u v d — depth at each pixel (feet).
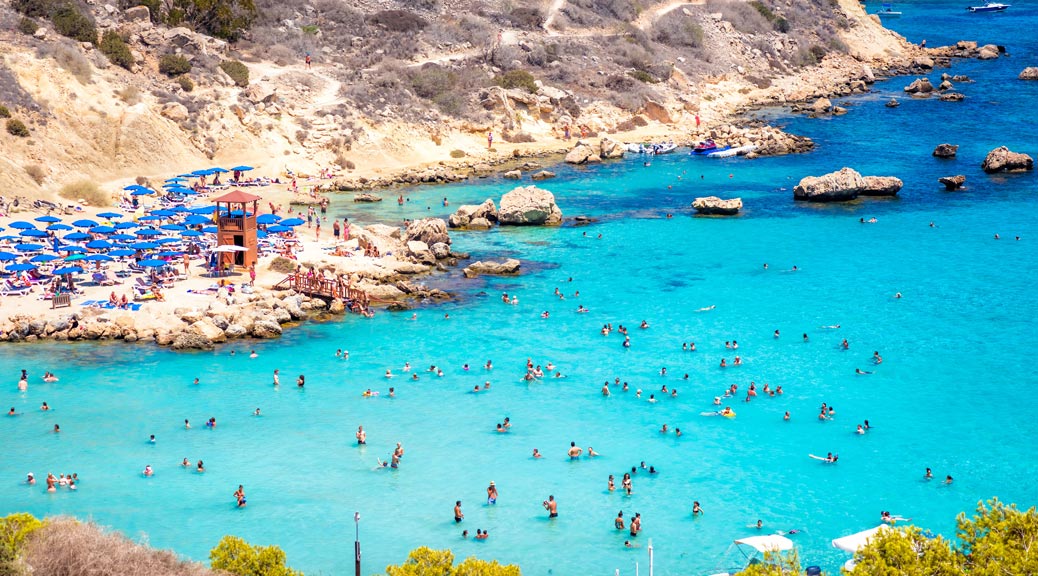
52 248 321.93
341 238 359.25
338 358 266.57
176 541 184.03
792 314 293.84
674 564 178.50
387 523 192.13
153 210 367.86
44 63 428.15
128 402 240.32
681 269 334.85
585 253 353.72
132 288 302.66
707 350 269.44
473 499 200.54
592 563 179.11
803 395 242.78
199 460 214.07
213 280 311.47
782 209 405.80
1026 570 139.54
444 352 270.26
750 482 205.77
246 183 428.56
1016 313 290.76
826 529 188.55
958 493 199.93
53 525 160.86
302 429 228.43
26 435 223.92
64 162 402.72
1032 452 215.31
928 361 260.42
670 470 211.00
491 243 366.84
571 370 258.57
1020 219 382.22
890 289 312.50
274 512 195.11
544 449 219.82
